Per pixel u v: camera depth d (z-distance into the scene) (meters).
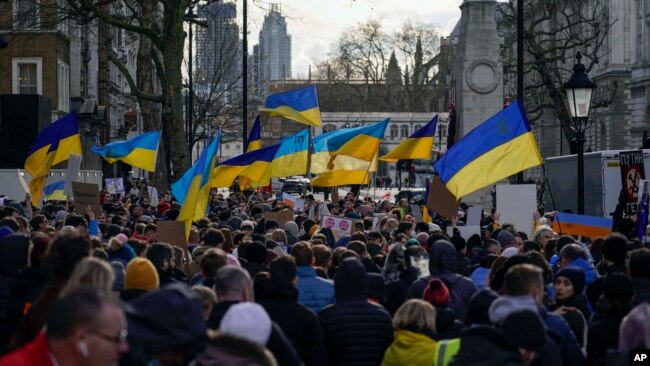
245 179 33.81
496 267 11.87
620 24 97.25
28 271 10.07
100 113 58.81
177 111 39.97
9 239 11.02
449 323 9.92
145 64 49.28
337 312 9.88
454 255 11.79
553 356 8.28
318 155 31.48
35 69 56.78
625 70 97.75
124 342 5.55
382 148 151.88
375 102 159.00
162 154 51.56
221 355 6.12
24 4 55.03
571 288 10.41
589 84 23.16
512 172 18.27
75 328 5.36
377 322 9.88
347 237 18.80
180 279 13.35
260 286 9.70
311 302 11.48
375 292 12.38
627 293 9.66
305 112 30.28
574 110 23.27
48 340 5.45
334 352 9.84
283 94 30.42
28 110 42.56
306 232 21.30
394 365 9.05
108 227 18.97
